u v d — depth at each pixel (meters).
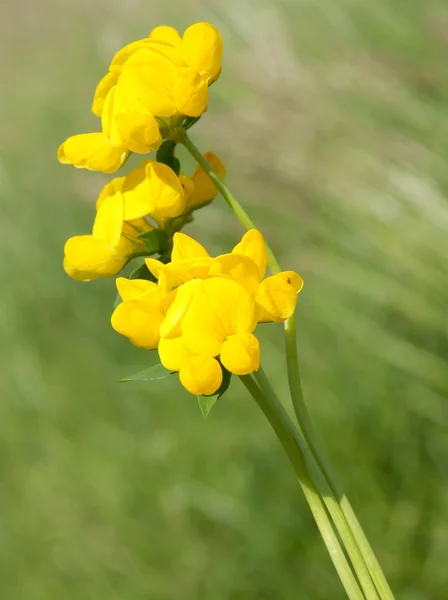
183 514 0.46
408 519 0.41
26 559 0.49
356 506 0.43
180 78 0.25
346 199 0.46
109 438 0.52
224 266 0.24
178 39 0.25
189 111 0.25
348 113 0.49
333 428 0.45
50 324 0.63
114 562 0.46
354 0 0.56
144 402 0.53
